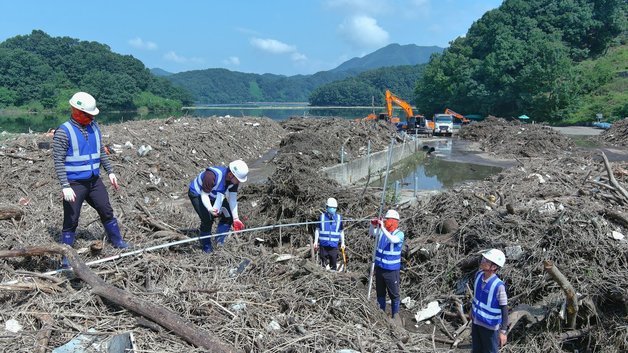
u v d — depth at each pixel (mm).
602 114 51500
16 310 4688
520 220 7641
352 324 5535
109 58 112250
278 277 6406
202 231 6918
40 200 10391
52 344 4328
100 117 84938
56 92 92750
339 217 7941
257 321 5098
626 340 5699
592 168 13367
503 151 26312
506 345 6051
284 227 9359
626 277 6191
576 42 76500
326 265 7914
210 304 5199
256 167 19125
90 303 4906
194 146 18016
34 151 13180
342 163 17844
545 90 57000
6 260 5543
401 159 24922
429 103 78250
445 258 7816
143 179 13508
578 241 6805
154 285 5480
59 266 5668
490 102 62250
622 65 67875
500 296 4883
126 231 7121
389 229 6656
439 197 9469
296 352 4707
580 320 6148
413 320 7055
